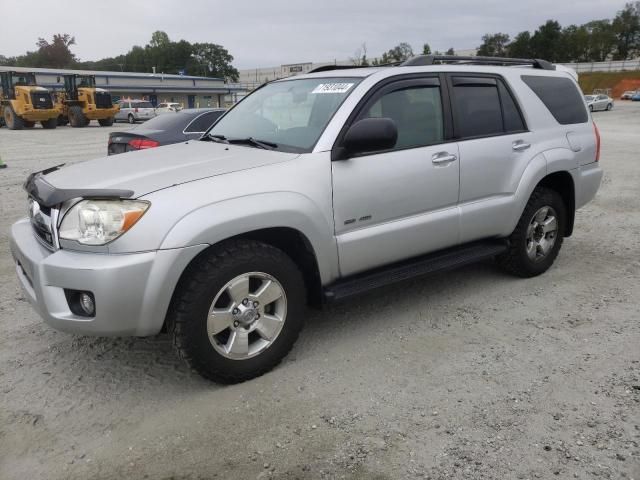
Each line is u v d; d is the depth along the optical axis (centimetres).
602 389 318
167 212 292
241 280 317
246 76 12444
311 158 344
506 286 486
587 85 8262
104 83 5909
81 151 1766
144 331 300
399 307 445
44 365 360
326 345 382
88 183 314
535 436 277
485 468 256
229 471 259
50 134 2695
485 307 441
